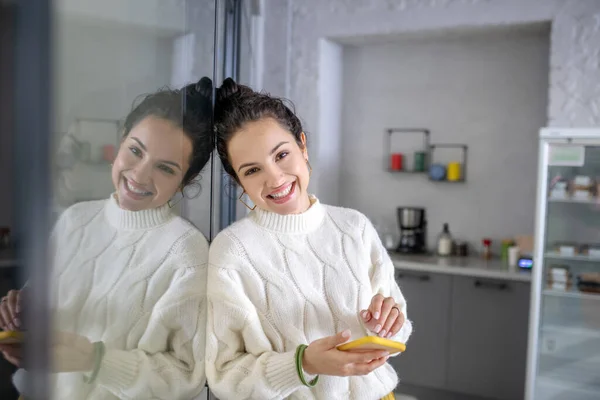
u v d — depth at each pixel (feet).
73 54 1.04
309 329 3.89
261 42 11.27
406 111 13.35
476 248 12.85
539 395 10.42
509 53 12.40
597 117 10.63
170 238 2.19
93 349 1.34
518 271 10.78
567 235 10.18
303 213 4.06
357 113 13.83
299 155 3.93
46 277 0.99
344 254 4.11
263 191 3.85
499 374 10.89
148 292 1.95
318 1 12.76
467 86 12.79
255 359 3.68
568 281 10.16
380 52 13.51
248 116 3.73
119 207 1.49
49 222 0.97
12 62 0.84
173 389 2.45
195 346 2.95
